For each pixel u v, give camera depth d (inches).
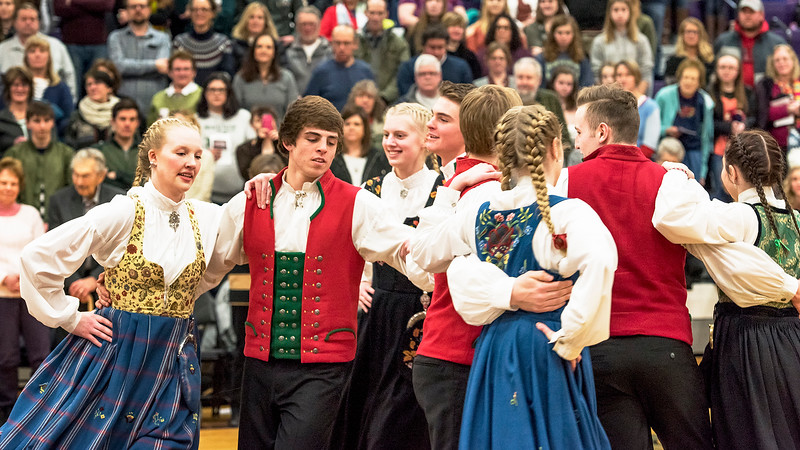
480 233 281.1
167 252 319.6
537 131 274.1
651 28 863.7
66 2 812.0
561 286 267.0
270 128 674.2
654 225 311.6
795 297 323.3
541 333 271.1
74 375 309.7
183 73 721.0
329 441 334.3
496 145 286.0
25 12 784.3
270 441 339.0
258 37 742.5
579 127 333.1
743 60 837.2
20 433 306.8
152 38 789.2
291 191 337.1
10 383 557.3
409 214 380.8
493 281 272.8
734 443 328.5
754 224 323.9
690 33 830.5
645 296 312.3
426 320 317.7
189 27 824.9
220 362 597.3
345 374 335.9
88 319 312.3
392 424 373.4
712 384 337.4
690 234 308.2
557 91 735.7
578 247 259.1
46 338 568.7
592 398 279.3
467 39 851.4
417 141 378.3
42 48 741.9
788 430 322.3
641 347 308.2
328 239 333.1
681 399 309.7
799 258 336.5
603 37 834.2
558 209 267.9
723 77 760.3
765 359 324.2
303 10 790.5
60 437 303.9
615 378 310.3
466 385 302.0
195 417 319.6
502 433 269.0
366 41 808.9
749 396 326.0
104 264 320.2
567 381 271.3
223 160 677.3
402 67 772.6
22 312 564.4
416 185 382.6
